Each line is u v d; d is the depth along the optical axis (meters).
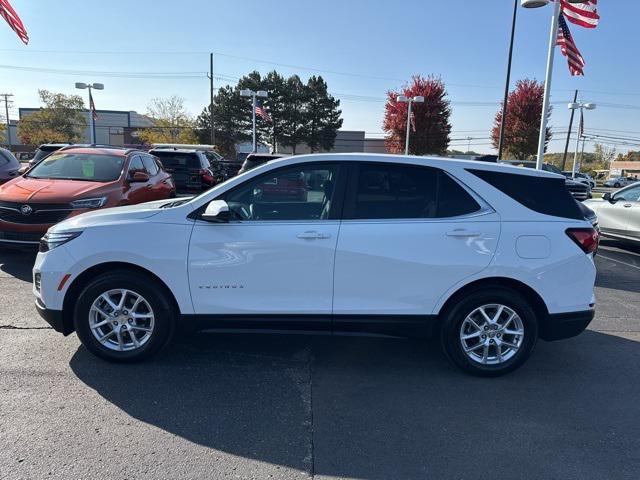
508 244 3.94
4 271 6.96
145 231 3.93
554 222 4.02
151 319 4.04
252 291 3.95
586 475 2.88
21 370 3.98
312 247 3.89
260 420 3.38
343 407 3.59
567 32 12.02
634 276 8.19
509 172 4.10
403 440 3.19
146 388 3.76
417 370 4.24
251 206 4.01
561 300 4.02
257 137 61.75
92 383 3.80
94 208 7.00
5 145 74.12
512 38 20.95
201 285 3.95
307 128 62.19
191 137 60.72
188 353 4.43
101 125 86.88
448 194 4.02
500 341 4.06
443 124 42.94
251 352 4.52
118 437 3.12
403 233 3.90
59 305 4.01
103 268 4.05
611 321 5.75
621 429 3.39
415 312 3.98
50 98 67.06
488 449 3.12
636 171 86.38
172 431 3.21
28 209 6.68
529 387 3.98
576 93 49.22
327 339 4.88
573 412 3.60
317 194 4.00
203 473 2.80
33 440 3.05
